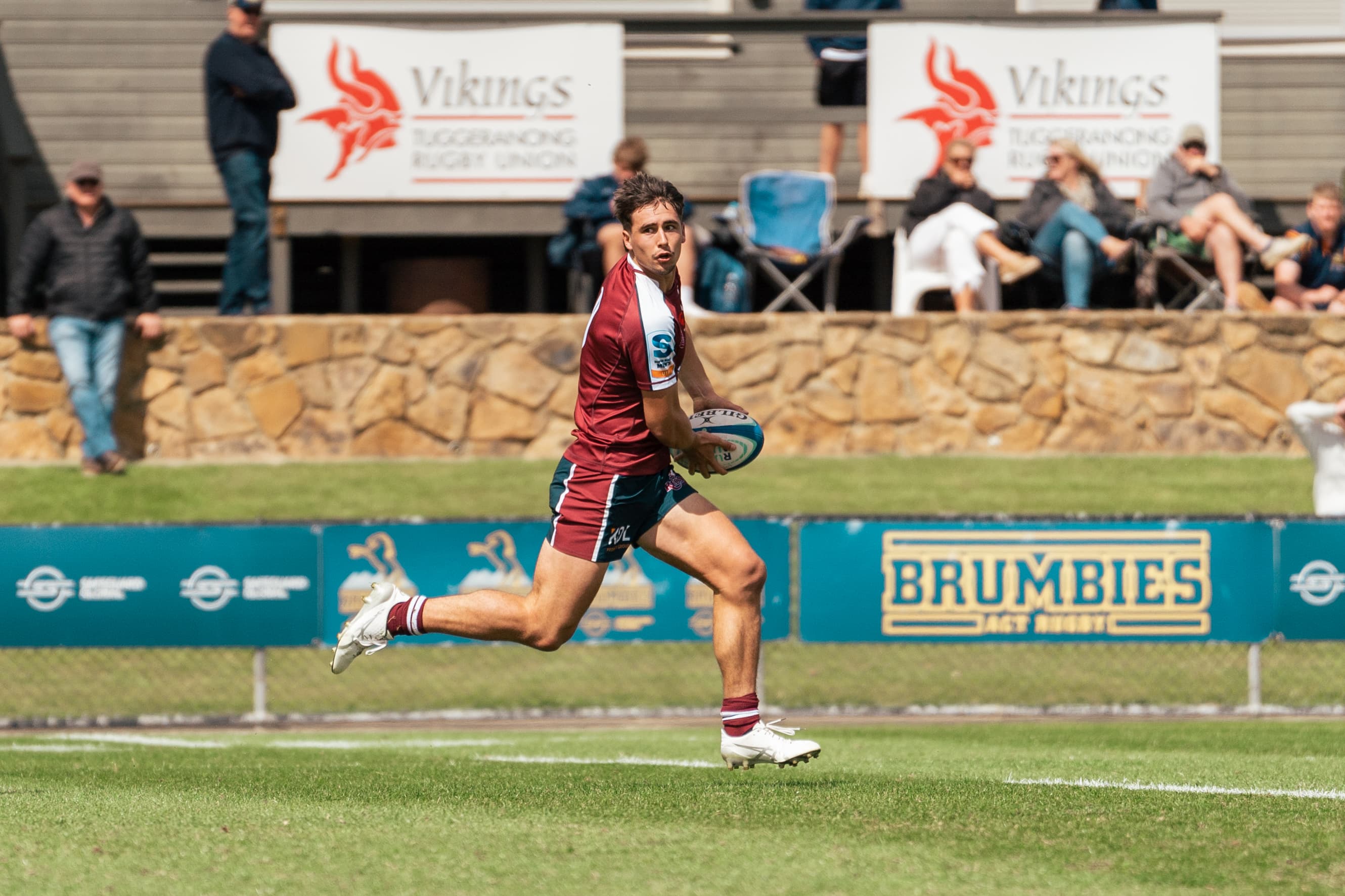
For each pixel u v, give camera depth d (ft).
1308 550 107.04
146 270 147.23
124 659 121.70
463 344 149.38
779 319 148.87
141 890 42.75
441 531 104.94
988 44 163.12
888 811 54.65
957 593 105.70
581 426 57.21
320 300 185.37
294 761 78.48
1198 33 163.22
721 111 168.66
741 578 58.85
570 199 151.84
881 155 163.73
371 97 161.27
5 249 178.40
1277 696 113.39
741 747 60.29
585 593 58.34
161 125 177.06
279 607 105.40
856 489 139.85
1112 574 106.01
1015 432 149.38
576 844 48.49
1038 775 68.44
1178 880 44.06
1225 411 149.79
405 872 44.70
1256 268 168.14
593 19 162.61
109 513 135.13
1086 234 150.51
